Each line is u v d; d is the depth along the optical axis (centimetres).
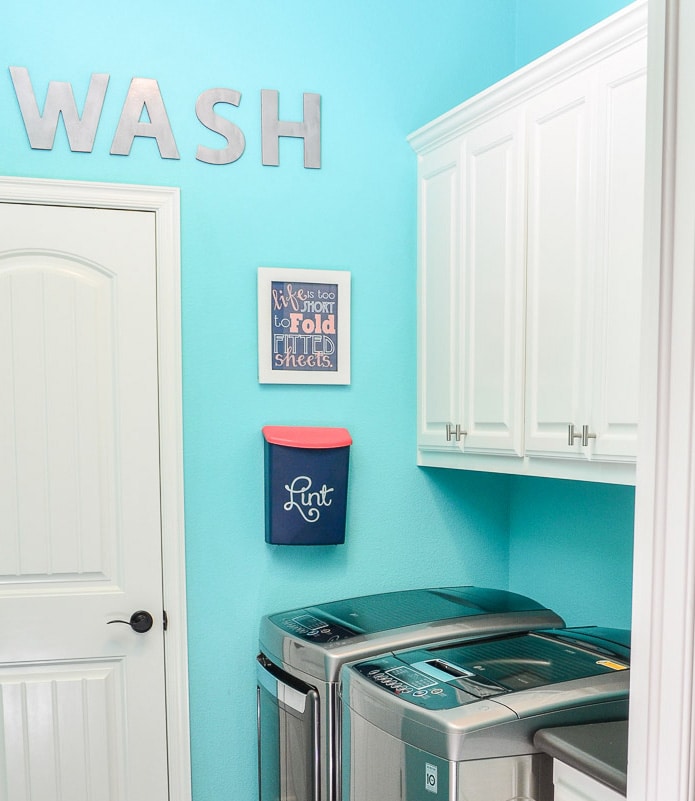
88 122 218
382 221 247
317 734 192
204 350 231
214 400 232
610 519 215
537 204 188
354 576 248
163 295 226
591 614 224
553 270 182
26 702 218
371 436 248
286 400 239
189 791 229
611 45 162
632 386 157
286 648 206
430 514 256
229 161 231
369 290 246
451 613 215
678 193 71
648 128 76
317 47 239
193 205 229
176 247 226
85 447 222
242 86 232
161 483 228
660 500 73
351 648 190
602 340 165
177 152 226
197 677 232
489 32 257
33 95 214
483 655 185
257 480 237
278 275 235
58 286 219
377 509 250
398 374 251
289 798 208
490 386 209
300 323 238
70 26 217
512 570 265
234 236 233
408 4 248
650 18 76
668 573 72
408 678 172
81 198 218
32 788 219
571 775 140
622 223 159
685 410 70
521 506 259
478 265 213
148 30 223
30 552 219
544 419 186
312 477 230
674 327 72
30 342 217
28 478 218
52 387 219
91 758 222
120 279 223
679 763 71
